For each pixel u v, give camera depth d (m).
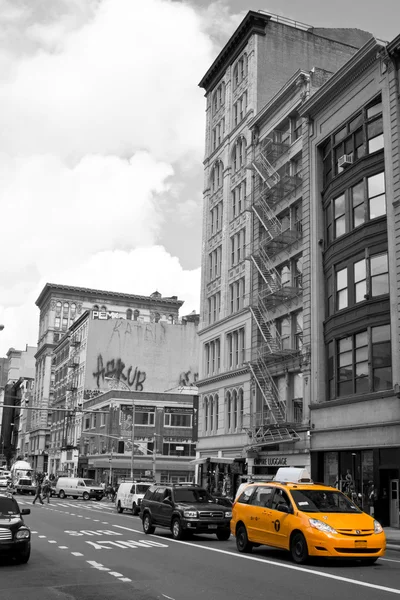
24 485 70.56
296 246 39.28
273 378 40.28
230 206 49.97
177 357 88.50
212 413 49.28
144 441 73.25
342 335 32.19
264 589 11.13
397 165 29.27
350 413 30.88
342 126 34.41
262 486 17.05
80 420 86.44
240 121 49.19
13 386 164.38
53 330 127.12
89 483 58.31
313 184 36.59
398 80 30.14
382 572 13.23
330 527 13.98
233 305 47.69
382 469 28.41
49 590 11.12
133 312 122.88
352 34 53.19
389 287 28.91
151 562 14.74
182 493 21.62
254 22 48.84
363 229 31.22
